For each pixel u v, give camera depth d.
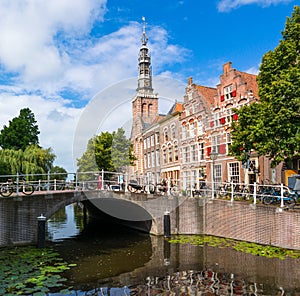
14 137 36.53
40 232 13.91
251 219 14.39
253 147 16.34
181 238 16.23
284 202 14.34
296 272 9.91
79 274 10.27
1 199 13.77
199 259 12.02
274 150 14.30
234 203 15.41
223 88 23.48
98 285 9.21
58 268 10.78
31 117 39.50
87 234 18.75
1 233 13.74
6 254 12.58
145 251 13.77
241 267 10.67
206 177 23.28
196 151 23.03
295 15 15.00
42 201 14.69
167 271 10.61
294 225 12.36
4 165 26.84
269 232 13.43
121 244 15.45
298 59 14.14
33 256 12.33
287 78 13.63
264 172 19.67
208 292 8.46
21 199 14.21
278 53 14.91
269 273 9.90
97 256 12.91
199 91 25.56
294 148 13.83
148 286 9.11
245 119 16.44
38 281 9.29
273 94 14.07
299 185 12.85
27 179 27.16
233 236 15.45
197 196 18.23
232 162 21.86
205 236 16.66
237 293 8.29
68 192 15.45
